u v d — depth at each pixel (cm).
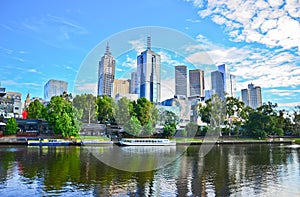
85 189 1288
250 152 3428
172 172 1675
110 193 1221
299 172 1855
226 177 1644
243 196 1227
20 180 1480
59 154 2702
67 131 3766
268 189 1357
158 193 1225
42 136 4366
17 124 4706
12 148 3316
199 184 1420
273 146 4694
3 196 1186
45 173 1673
